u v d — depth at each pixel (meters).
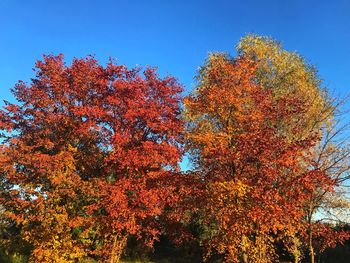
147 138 17.78
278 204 13.43
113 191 15.58
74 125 17.08
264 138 13.94
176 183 15.52
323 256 26.27
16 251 19.33
